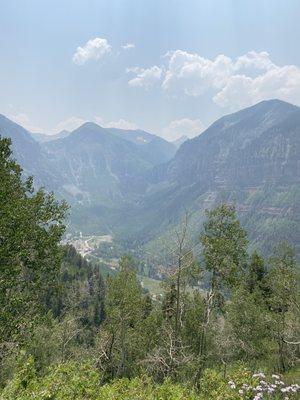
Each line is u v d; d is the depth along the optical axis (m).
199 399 17.48
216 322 40.72
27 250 24.31
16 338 22.92
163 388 18.94
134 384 20.09
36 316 24.38
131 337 48.00
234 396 15.58
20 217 23.27
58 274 26.70
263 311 41.72
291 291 39.44
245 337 39.09
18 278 25.28
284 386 17.00
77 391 17.31
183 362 32.88
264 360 41.38
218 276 38.97
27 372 18.17
